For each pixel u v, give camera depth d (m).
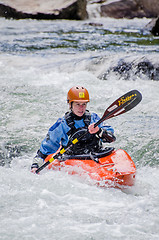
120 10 73.88
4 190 12.62
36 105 23.41
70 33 54.31
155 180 14.28
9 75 30.45
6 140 18.56
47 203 11.88
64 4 70.19
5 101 23.88
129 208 11.73
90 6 80.12
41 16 69.06
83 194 12.56
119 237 10.13
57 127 14.48
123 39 48.44
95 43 45.72
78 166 13.84
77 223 10.77
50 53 39.66
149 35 51.50
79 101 13.89
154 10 72.19
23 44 45.25
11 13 68.69
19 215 11.12
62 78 29.42
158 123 20.05
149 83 27.09
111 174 13.19
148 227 10.62
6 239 9.94
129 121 20.48
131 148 17.41
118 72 29.06
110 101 23.80
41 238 10.03
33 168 14.74
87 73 30.17
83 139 14.38
